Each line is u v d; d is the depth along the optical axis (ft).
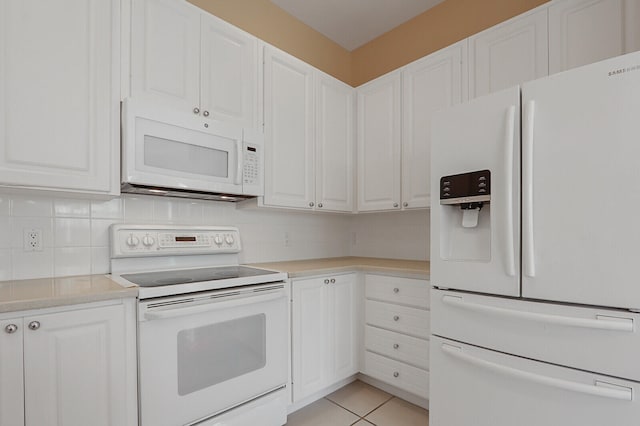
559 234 3.96
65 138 4.34
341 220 9.87
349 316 7.30
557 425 3.95
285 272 6.07
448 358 4.99
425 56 7.92
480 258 4.83
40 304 3.50
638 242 3.48
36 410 3.50
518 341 4.27
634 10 4.87
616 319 3.60
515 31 6.06
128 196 5.83
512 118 4.32
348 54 10.33
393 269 6.84
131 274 5.47
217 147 5.92
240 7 7.70
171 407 4.42
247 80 6.56
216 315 4.92
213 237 6.56
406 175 7.67
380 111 8.29
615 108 3.64
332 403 6.73
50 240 5.02
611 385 3.61
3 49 3.90
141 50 5.13
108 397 3.96
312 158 7.79
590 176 3.77
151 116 5.08
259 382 5.48
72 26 4.42
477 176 4.70
